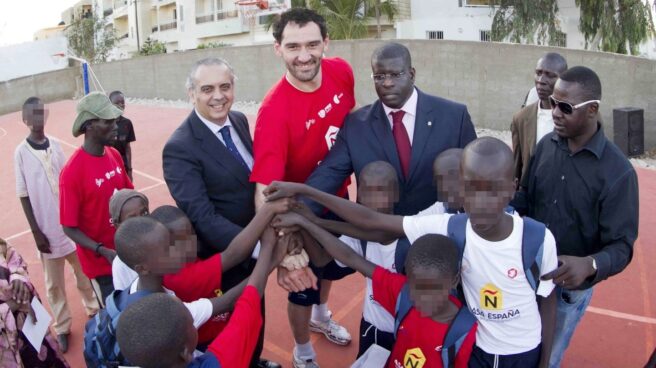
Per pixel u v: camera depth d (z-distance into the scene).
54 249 4.59
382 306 2.83
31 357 3.28
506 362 2.54
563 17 19.94
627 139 10.93
